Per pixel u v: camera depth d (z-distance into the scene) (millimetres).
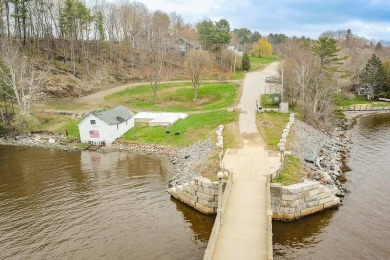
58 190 40438
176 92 92000
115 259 27391
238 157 41094
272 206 32156
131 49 122312
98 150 56094
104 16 139500
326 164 44969
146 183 42031
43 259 27656
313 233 30141
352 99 102438
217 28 122938
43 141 61281
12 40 91250
